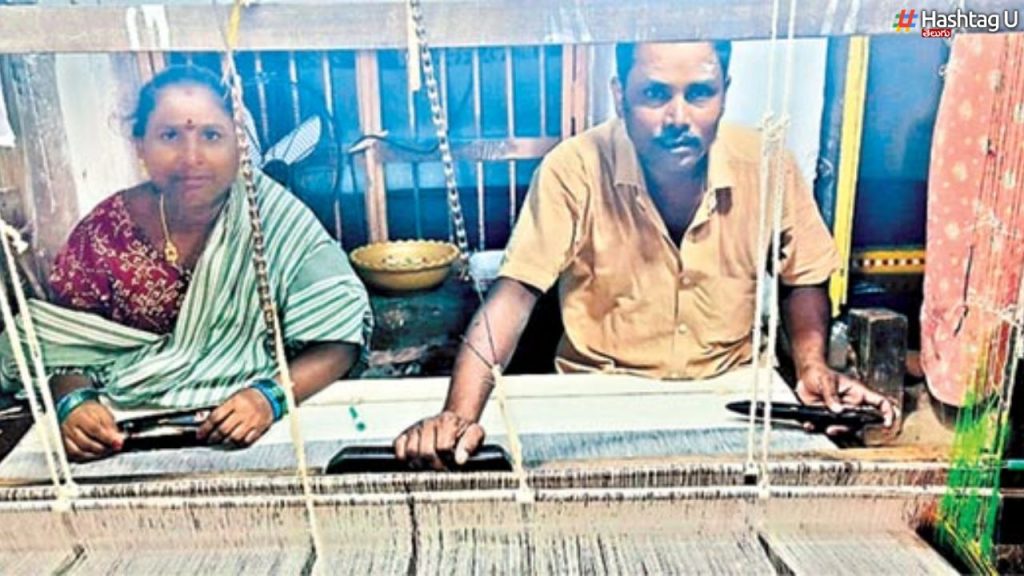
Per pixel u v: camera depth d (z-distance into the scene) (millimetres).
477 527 950
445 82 813
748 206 860
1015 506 932
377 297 896
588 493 936
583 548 932
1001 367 898
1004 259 862
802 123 827
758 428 941
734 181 849
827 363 918
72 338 900
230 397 930
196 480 936
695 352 923
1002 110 813
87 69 795
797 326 908
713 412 942
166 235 868
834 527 944
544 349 921
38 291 876
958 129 826
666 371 930
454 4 786
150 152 828
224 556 937
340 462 947
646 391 937
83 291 882
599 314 909
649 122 827
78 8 775
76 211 849
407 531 950
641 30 794
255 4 782
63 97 803
